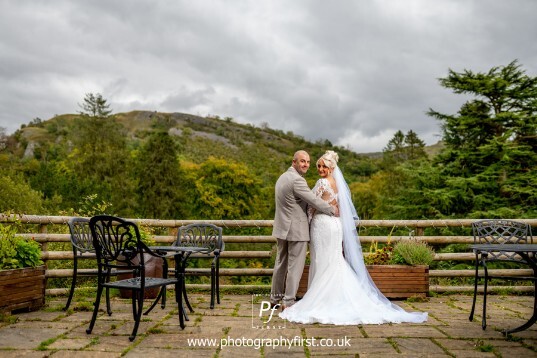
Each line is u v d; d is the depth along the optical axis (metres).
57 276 5.76
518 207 15.52
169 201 31.72
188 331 4.08
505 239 5.09
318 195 5.18
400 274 5.71
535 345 3.69
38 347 3.49
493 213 15.16
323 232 5.02
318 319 4.43
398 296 5.70
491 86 17.00
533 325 4.38
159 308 5.05
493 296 6.00
